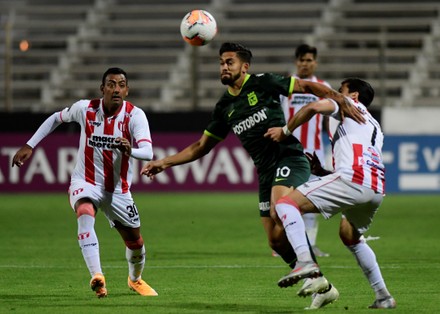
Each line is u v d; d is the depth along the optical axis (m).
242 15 114.75
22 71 107.06
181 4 117.62
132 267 28.91
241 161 80.25
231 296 28.55
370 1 114.06
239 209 67.25
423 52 104.25
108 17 116.06
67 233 52.53
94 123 28.12
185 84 104.19
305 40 106.88
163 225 57.00
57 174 81.19
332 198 24.14
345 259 40.16
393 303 25.33
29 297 28.30
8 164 81.19
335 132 24.70
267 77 26.69
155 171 28.36
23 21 118.25
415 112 78.25
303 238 23.72
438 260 39.53
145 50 111.19
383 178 24.70
